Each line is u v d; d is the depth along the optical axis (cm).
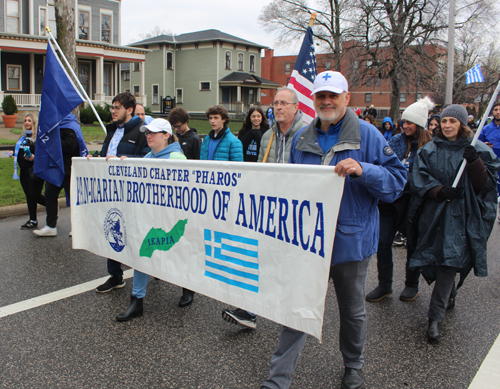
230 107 4559
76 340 345
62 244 602
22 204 785
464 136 365
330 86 255
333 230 249
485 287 480
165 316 391
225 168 302
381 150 264
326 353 331
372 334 366
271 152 442
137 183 376
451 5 1435
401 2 2941
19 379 292
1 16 2705
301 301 264
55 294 435
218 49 4441
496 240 684
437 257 357
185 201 334
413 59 2994
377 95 5756
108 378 295
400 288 474
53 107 554
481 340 356
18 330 360
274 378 265
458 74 3709
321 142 280
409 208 384
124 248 397
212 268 318
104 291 441
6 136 1827
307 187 259
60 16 1066
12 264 519
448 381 297
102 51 3077
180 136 625
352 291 273
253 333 361
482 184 348
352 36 3069
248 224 291
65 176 608
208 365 312
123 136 453
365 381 296
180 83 4731
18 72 2819
